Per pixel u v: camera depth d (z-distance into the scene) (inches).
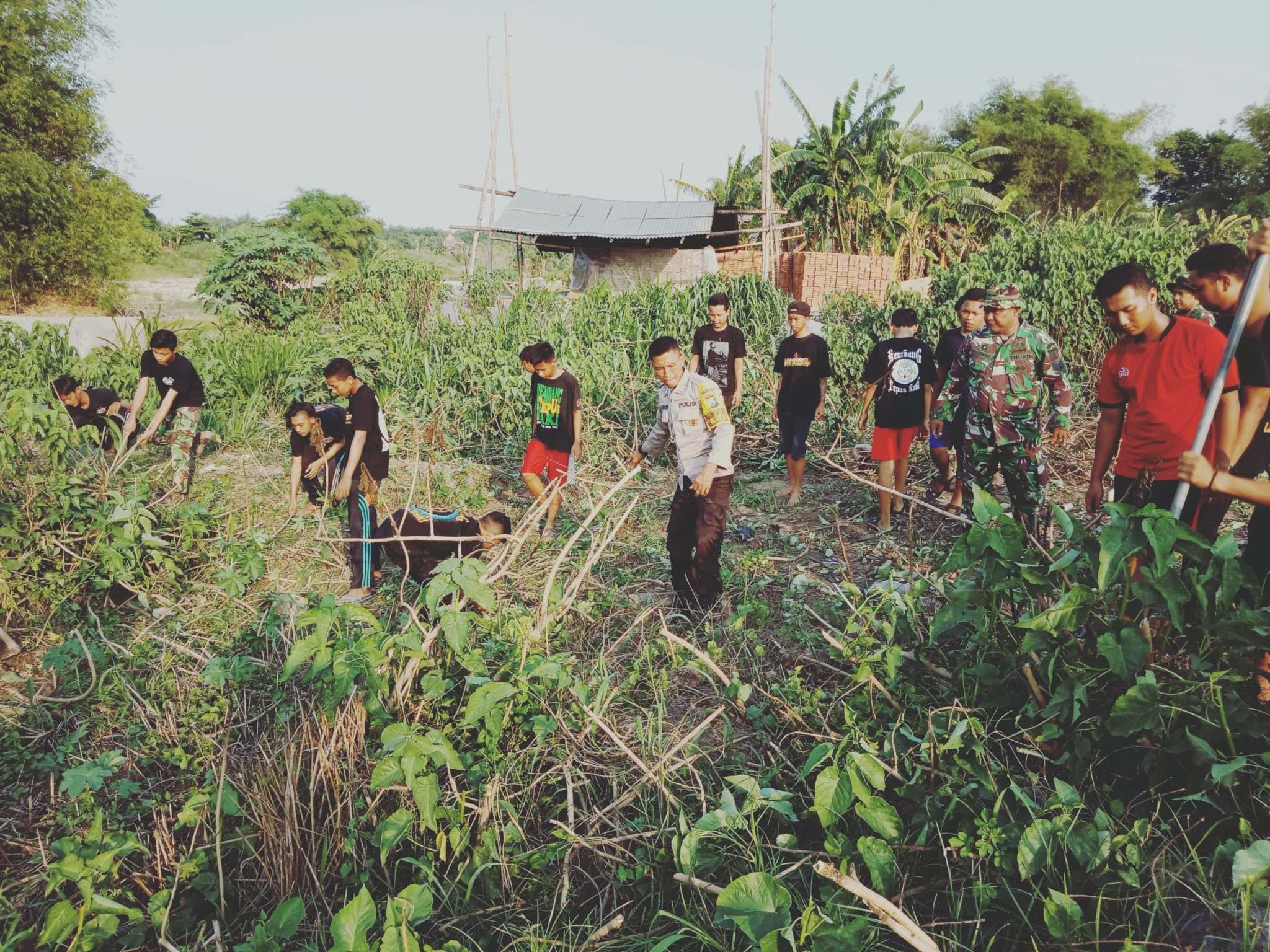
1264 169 1540.4
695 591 179.0
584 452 297.4
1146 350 141.0
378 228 2276.1
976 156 1023.6
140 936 105.1
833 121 928.3
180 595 204.1
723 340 271.6
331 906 112.2
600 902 108.0
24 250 1053.2
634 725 138.5
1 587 184.4
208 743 144.8
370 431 200.4
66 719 157.9
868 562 206.5
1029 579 109.9
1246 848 85.4
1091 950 84.7
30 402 209.2
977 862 96.3
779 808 105.4
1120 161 1450.5
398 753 108.3
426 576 196.9
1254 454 139.9
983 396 192.5
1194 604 104.0
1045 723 109.2
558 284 821.9
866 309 423.2
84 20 1090.7
